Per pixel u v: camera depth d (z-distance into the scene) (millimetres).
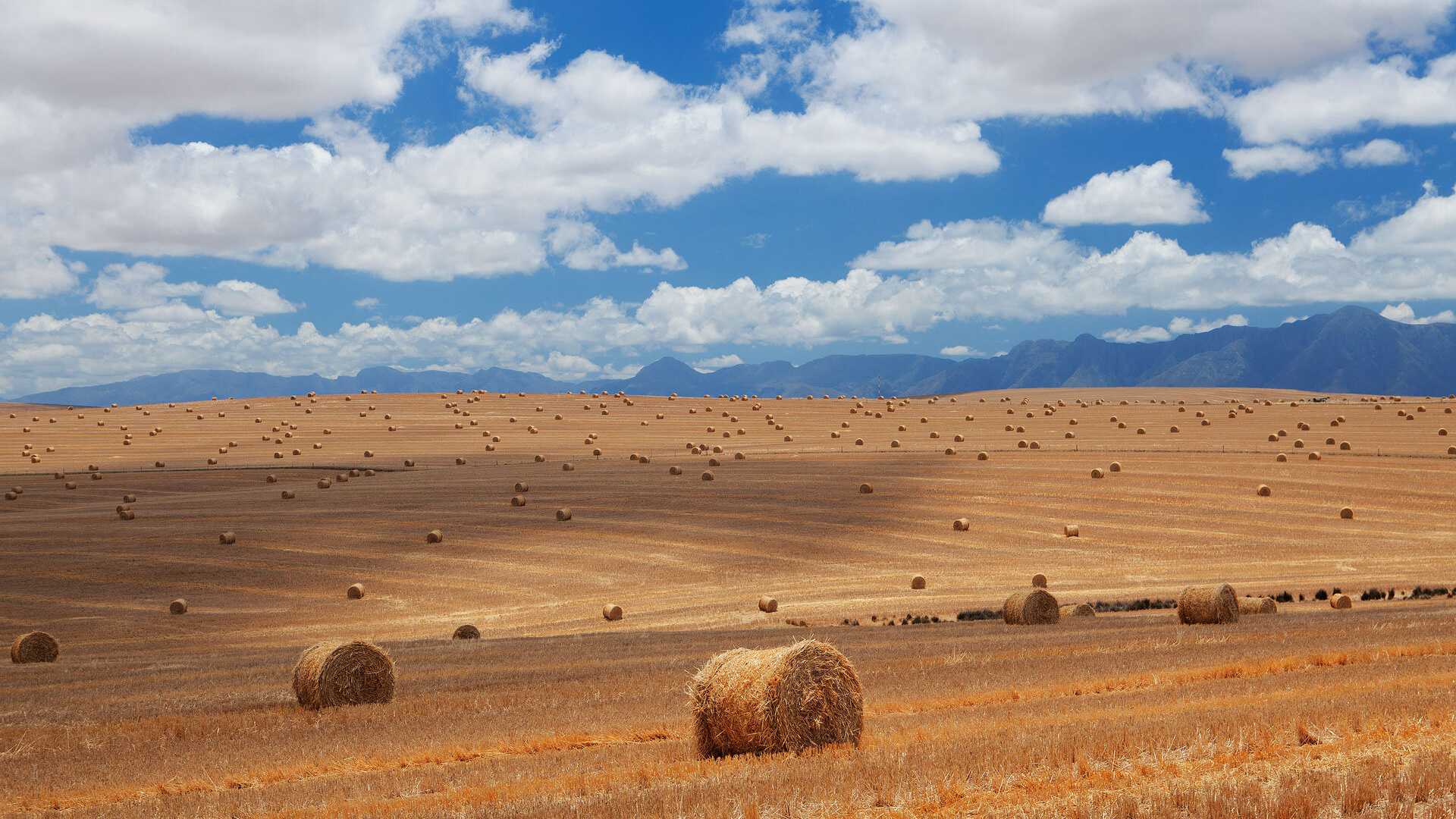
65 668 25344
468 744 14445
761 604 36656
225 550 47062
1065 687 17047
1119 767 10438
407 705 18031
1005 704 15883
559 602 39344
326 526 51406
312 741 15281
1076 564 43250
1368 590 36500
